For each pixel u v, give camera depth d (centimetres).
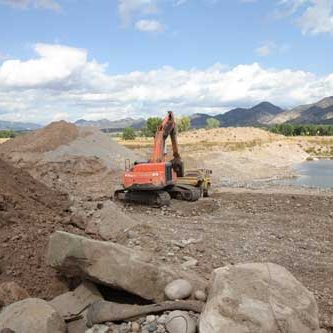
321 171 4941
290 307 604
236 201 2089
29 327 625
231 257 1093
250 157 5975
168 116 2059
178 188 1958
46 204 1412
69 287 816
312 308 620
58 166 2766
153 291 721
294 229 1475
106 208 1246
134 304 728
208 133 9600
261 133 9619
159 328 637
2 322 640
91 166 2830
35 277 820
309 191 2577
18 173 1623
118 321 674
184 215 1730
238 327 570
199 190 2002
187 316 634
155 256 1030
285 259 1105
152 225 1389
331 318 755
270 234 1386
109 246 732
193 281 754
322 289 902
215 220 1627
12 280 800
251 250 1175
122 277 713
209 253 1105
